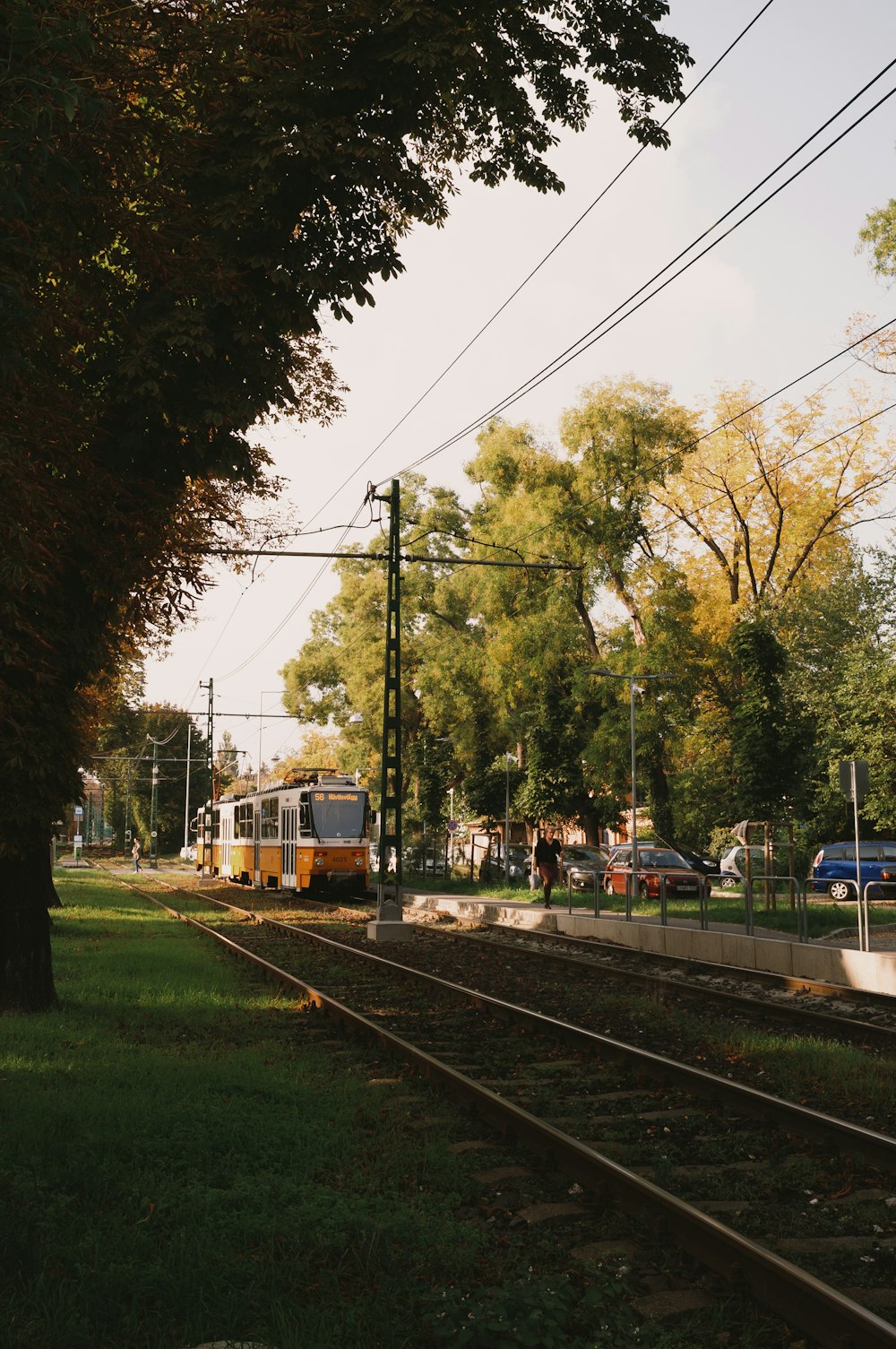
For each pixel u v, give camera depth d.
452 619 61.94
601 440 43.53
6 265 7.42
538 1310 4.61
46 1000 13.09
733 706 47.69
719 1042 11.96
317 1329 4.73
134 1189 6.44
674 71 14.34
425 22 11.20
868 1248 5.84
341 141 11.35
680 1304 5.18
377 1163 7.12
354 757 68.88
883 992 15.33
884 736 38.53
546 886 30.33
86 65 7.39
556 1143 7.31
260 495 16.61
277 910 32.84
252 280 11.59
